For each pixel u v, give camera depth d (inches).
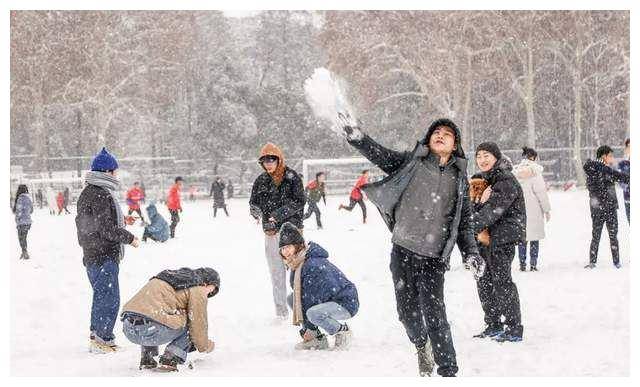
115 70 2374.5
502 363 281.3
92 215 332.5
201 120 2645.2
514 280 476.4
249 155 2640.3
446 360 244.8
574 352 292.0
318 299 318.3
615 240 518.6
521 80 2404.0
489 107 2522.1
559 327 341.4
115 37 2373.3
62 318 420.5
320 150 2635.3
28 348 343.0
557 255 605.3
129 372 287.4
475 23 2140.7
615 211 518.9
